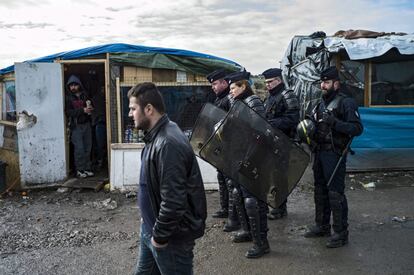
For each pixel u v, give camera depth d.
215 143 3.84
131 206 6.28
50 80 7.03
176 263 2.53
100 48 7.00
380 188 7.08
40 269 4.17
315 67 8.56
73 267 4.21
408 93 8.33
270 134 3.92
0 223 5.52
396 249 4.49
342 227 4.55
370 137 8.09
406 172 8.10
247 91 4.41
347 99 4.31
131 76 7.16
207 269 4.11
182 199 2.39
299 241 4.75
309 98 8.78
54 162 7.16
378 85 8.27
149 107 2.49
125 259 4.39
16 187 7.26
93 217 5.77
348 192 6.87
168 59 7.13
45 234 5.12
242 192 4.50
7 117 7.61
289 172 3.98
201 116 4.80
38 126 7.00
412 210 5.86
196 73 7.23
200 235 2.59
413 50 7.60
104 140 8.41
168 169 2.37
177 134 2.46
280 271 4.03
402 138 8.13
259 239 4.33
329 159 4.39
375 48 7.65
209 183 7.10
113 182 6.98
